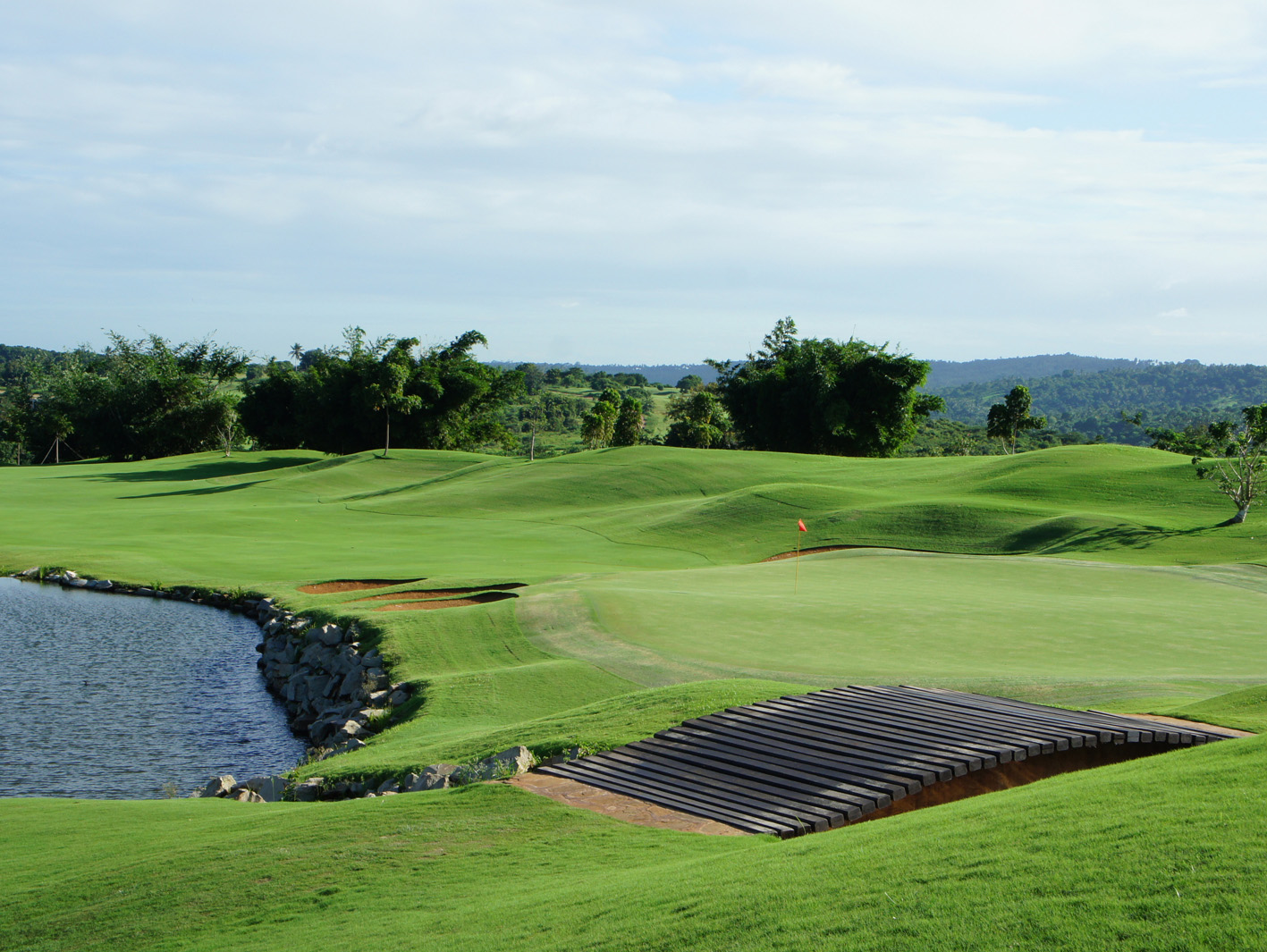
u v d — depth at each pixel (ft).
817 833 30.58
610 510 189.37
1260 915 17.51
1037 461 187.42
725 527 157.38
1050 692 52.34
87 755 68.74
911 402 314.96
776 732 41.98
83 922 30.83
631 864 30.32
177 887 32.86
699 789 37.58
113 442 381.19
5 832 42.98
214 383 396.57
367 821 37.50
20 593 127.24
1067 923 18.60
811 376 306.76
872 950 19.07
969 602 82.17
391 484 249.14
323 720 71.72
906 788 34.50
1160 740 38.88
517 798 38.45
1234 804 23.43
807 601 83.46
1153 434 309.83
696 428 385.29
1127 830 22.76
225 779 56.03
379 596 105.29
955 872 22.29
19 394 420.36
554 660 69.97
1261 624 72.38
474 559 138.31
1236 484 138.31
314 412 344.28
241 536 166.71
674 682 60.44
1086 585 94.94
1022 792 30.27
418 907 28.60
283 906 30.17
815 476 210.79
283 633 96.99
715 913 22.77
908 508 153.48
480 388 350.64
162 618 113.29
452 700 63.77
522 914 25.91
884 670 59.52
